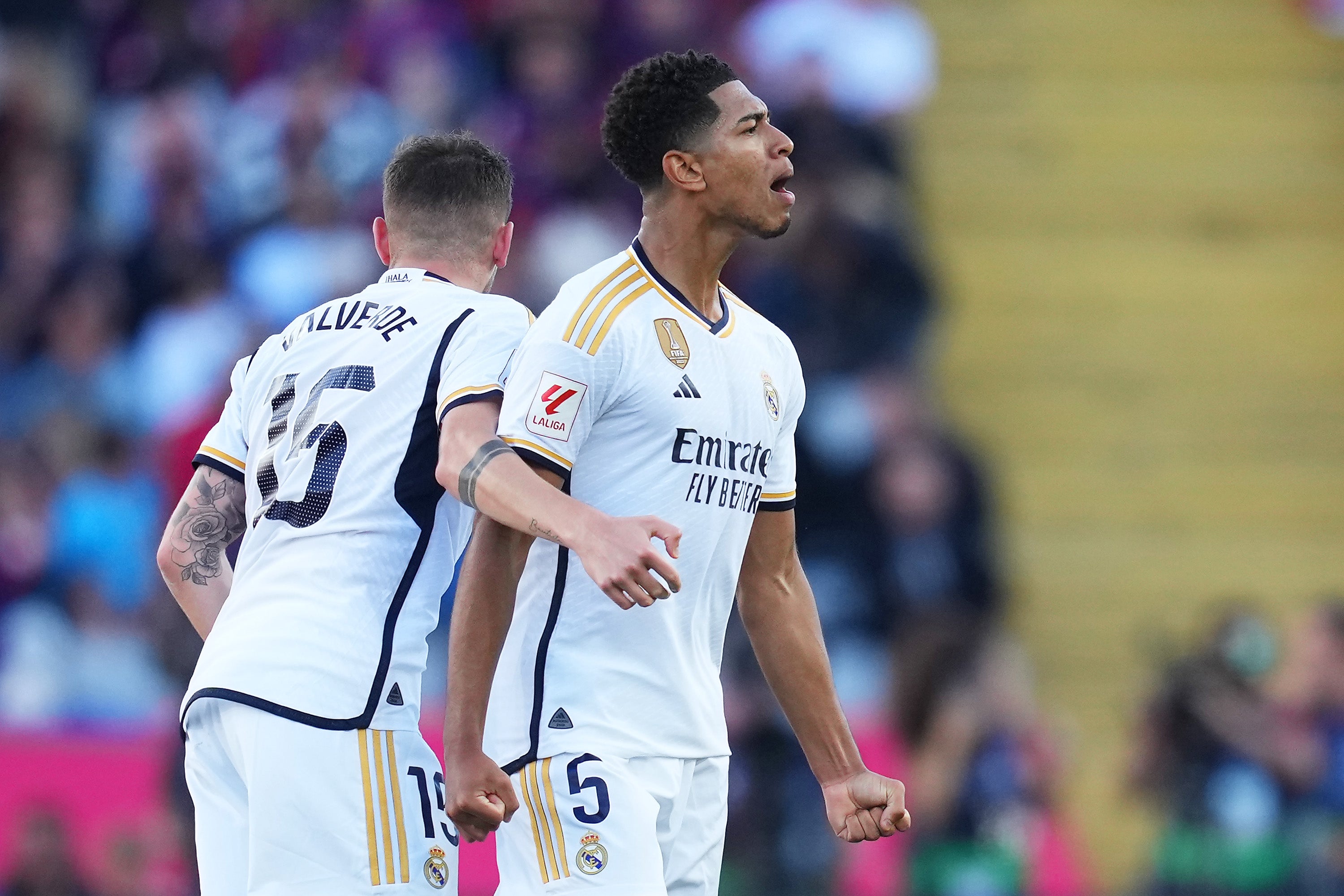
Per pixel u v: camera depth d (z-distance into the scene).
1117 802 34.47
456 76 40.03
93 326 36.94
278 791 12.30
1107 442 41.03
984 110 45.78
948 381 41.66
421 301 13.37
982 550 33.56
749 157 12.98
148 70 42.47
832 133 38.06
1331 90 47.22
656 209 13.22
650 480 12.80
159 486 32.91
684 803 13.20
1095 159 45.44
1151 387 41.94
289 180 37.91
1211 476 40.78
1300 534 40.25
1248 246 44.31
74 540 32.16
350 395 13.10
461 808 12.08
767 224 13.07
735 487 13.20
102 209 40.91
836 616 32.53
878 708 29.00
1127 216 44.59
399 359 13.13
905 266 36.69
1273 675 30.39
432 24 40.34
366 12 41.06
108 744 27.16
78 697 30.23
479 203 13.88
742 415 13.20
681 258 13.16
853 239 36.44
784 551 14.16
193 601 13.67
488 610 12.24
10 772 26.91
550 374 12.48
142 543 32.56
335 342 13.42
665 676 12.99
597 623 12.83
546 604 12.88
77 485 32.69
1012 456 40.62
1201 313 43.12
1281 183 45.50
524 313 13.45
